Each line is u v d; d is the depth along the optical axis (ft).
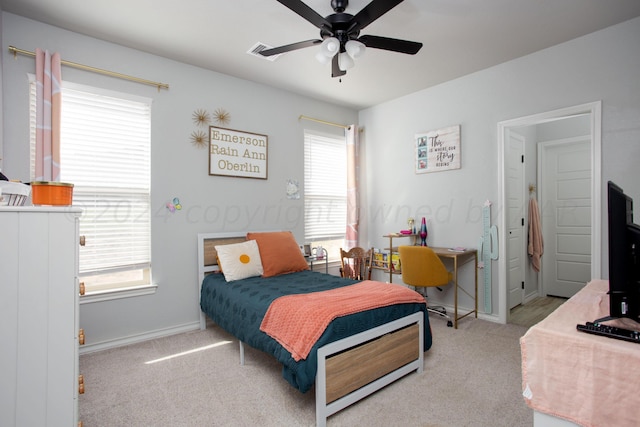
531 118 10.18
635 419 3.01
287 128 13.14
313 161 14.28
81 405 6.40
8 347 3.70
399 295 7.47
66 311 3.97
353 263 14.17
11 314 3.71
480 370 7.75
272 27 8.54
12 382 3.71
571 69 9.39
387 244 14.60
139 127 9.78
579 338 3.38
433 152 12.78
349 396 6.12
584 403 3.29
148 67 9.86
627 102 8.48
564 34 9.05
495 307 11.24
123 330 9.35
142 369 7.89
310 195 14.12
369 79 12.04
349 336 6.17
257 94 12.25
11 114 7.86
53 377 3.90
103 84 9.11
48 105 8.02
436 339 9.64
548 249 14.84
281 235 11.34
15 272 3.73
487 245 11.34
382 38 6.97
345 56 7.46
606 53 8.78
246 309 7.67
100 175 9.13
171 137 10.25
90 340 8.86
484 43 9.48
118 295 9.23
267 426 5.79
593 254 8.95
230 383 7.26
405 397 6.64
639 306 3.71
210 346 9.30
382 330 6.76
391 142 14.34
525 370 3.72
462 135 11.95
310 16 6.37
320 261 14.14
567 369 3.42
